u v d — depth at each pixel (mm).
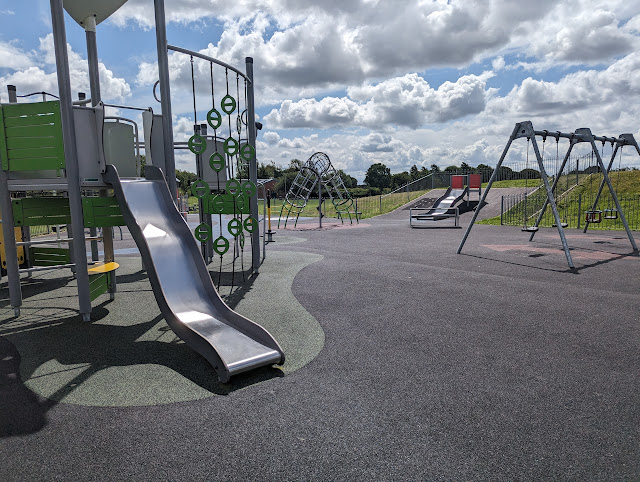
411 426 2494
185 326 3783
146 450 2291
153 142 6617
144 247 4398
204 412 2703
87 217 4887
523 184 26234
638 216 16312
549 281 6535
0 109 4891
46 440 2406
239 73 7199
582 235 12719
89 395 2971
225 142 6758
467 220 19812
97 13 6492
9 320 4961
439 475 2049
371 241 12297
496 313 4840
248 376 3248
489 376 3182
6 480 2053
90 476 2076
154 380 3219
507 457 2186
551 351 3676
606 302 5273
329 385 3066
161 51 5672
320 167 19641
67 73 4645
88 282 4895
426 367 3361
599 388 2967
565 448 2264
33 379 3264
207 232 6574
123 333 4418
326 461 2168
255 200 7660
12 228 5105
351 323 4539
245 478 2043
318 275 7195
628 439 2344
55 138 4773
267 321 4645
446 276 6984
